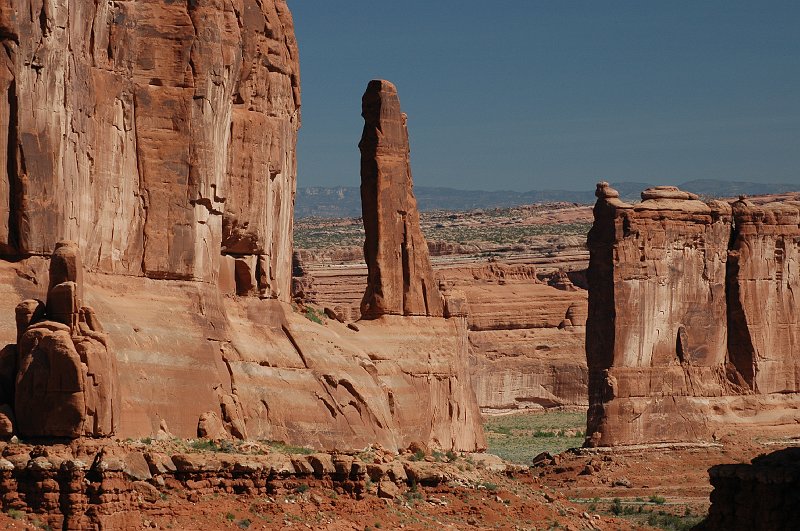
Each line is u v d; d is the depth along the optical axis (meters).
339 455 66.94
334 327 80.50
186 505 59.44
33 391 56.41
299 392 71.25
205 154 67.62
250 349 69.88
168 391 63.78
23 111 60.88
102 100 64.69
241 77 72.19
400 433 79.19
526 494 79.69
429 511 70.38
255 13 72.81
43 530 54.50
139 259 65.94
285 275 76.00
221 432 65.50
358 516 65.31
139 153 66.38
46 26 61.34
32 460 55.12
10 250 60.81
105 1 65.00
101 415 57.34
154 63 67.00
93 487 55.47
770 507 56.75
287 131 75.62
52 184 61.28
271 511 62.06
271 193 74.25
